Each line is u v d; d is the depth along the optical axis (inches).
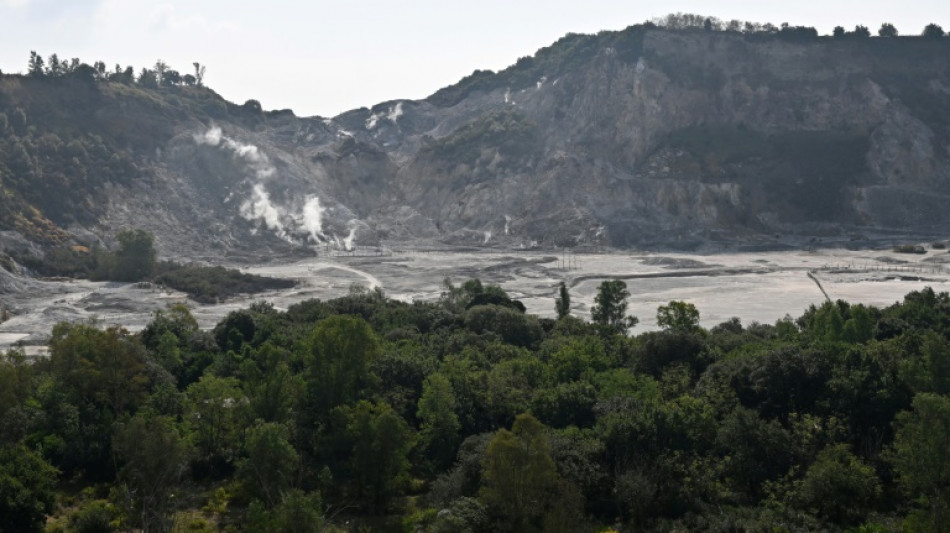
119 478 2418.8
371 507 2368.4
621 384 2824.8
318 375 2733.8
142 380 2844.5
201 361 3499.0
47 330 5531.5
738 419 2388.0
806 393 2637.8
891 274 7701.8
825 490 2160.4
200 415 2701.8
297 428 2625.5
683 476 2298.2
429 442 2588.6
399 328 3986.2
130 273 7844.5
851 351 2738.7
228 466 2645.2
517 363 3100.4
